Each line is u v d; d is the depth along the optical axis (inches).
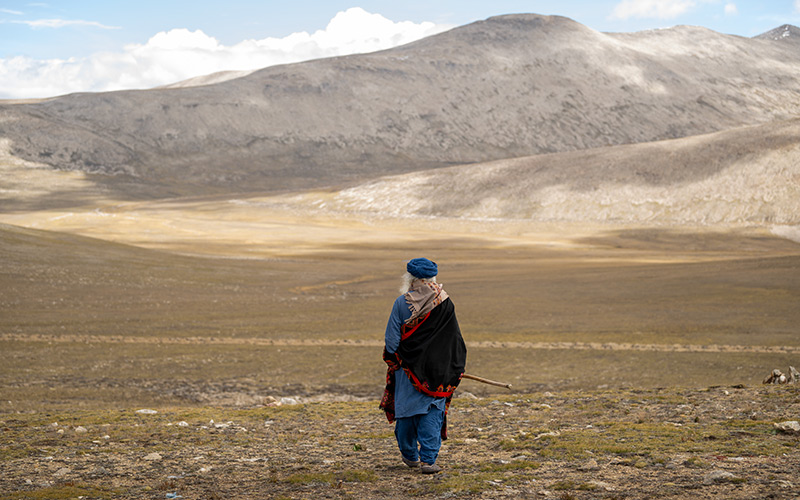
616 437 261.7
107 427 328.5
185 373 731.4
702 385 675.4
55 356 801.6
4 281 1374.3
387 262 2476.6
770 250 3651.6
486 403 396.2
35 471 228.4
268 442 284.5
